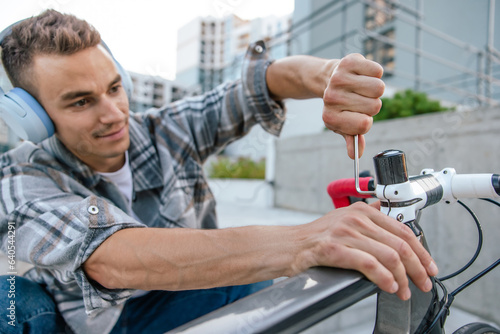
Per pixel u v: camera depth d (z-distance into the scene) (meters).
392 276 0.30
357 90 0.42
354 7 5.07
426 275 0.33
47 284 0.63
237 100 0.83
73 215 0.46
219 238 0.40
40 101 0.52
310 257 0.35
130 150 0.74
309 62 0.67
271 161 4.04
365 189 0.50
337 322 0.60
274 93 0.79
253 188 4.14
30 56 0.48
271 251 0.38
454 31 4.92
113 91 0.58
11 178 0.54
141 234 0.43
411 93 4.19
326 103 0.45
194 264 0.39
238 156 4.54
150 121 0.82
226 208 3.84
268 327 0.26
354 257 0.31
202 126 0.85
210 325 0.27
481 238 0.50
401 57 5.51
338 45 5.56
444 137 1.79
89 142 0.57
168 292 0.72
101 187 0.67
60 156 0.62
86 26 0.51
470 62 4.39
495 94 4.64
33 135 0.53
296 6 5.53
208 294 0.73
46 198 0.51
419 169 1.96
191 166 0.82
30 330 0.55
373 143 2.42
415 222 0.41
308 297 0.29
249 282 0.39
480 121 1.58
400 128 2.16
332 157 3.11
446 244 1.47
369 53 4.53
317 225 0.38
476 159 1.60
